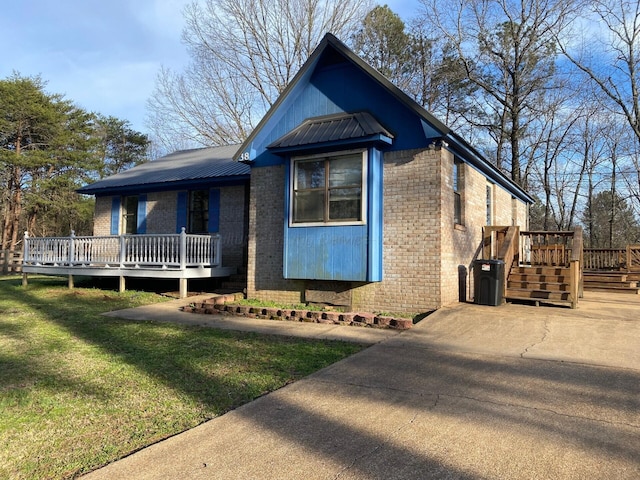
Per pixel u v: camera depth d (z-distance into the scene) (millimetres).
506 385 4754
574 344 6352
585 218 29938
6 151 29203
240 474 3014
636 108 23797
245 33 26922
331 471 3031
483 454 3238
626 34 23516
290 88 10648
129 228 16781
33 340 7352
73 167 32531
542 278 9852
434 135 8969
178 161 18766
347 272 9445
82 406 4367
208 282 13883
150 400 4520
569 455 3205
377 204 9445
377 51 28875
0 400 4484
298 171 10156
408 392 4609
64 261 14297
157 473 3047
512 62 25000
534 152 27500
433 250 9070
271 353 6391
